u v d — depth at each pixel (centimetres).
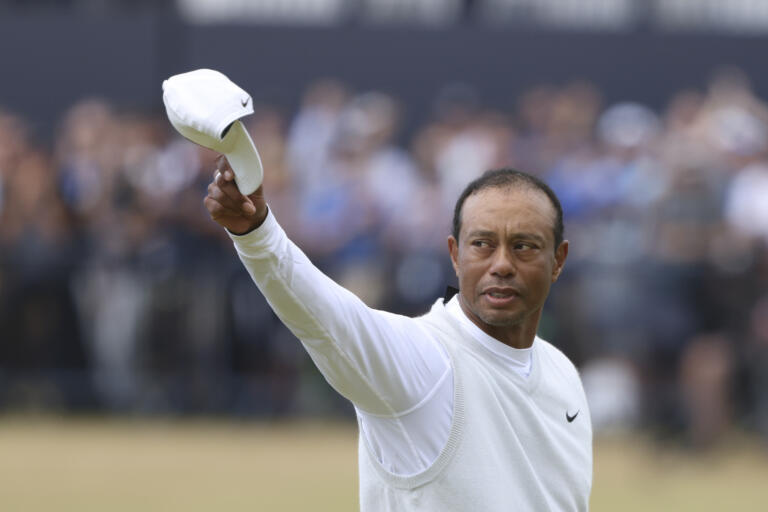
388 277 3741
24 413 3844
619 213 3828
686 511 3058
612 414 3634
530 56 4519
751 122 4241
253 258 1074
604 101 4500
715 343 3653
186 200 3838
